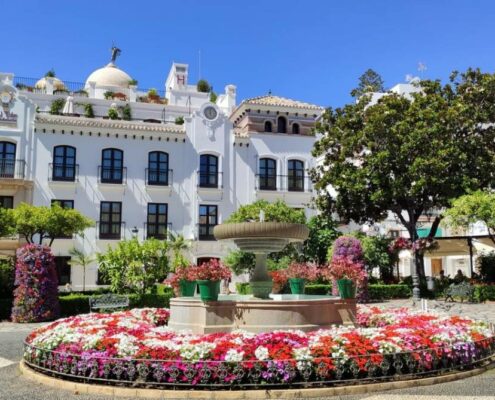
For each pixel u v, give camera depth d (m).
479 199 23.61
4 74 46.38
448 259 41.19
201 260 33.00
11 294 20.67
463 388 7.64
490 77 28.38
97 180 31.73
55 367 8.63
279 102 36.66
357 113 29.72
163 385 7.63
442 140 27.02
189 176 33.47
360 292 24.59
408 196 27.61
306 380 7.62
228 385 7.52
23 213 24.86
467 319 11.15
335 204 30.31
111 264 22.34
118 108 43.19
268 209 28.92
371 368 7.86
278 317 10.27
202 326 10.35
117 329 9.65
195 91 51.62
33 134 31.23
